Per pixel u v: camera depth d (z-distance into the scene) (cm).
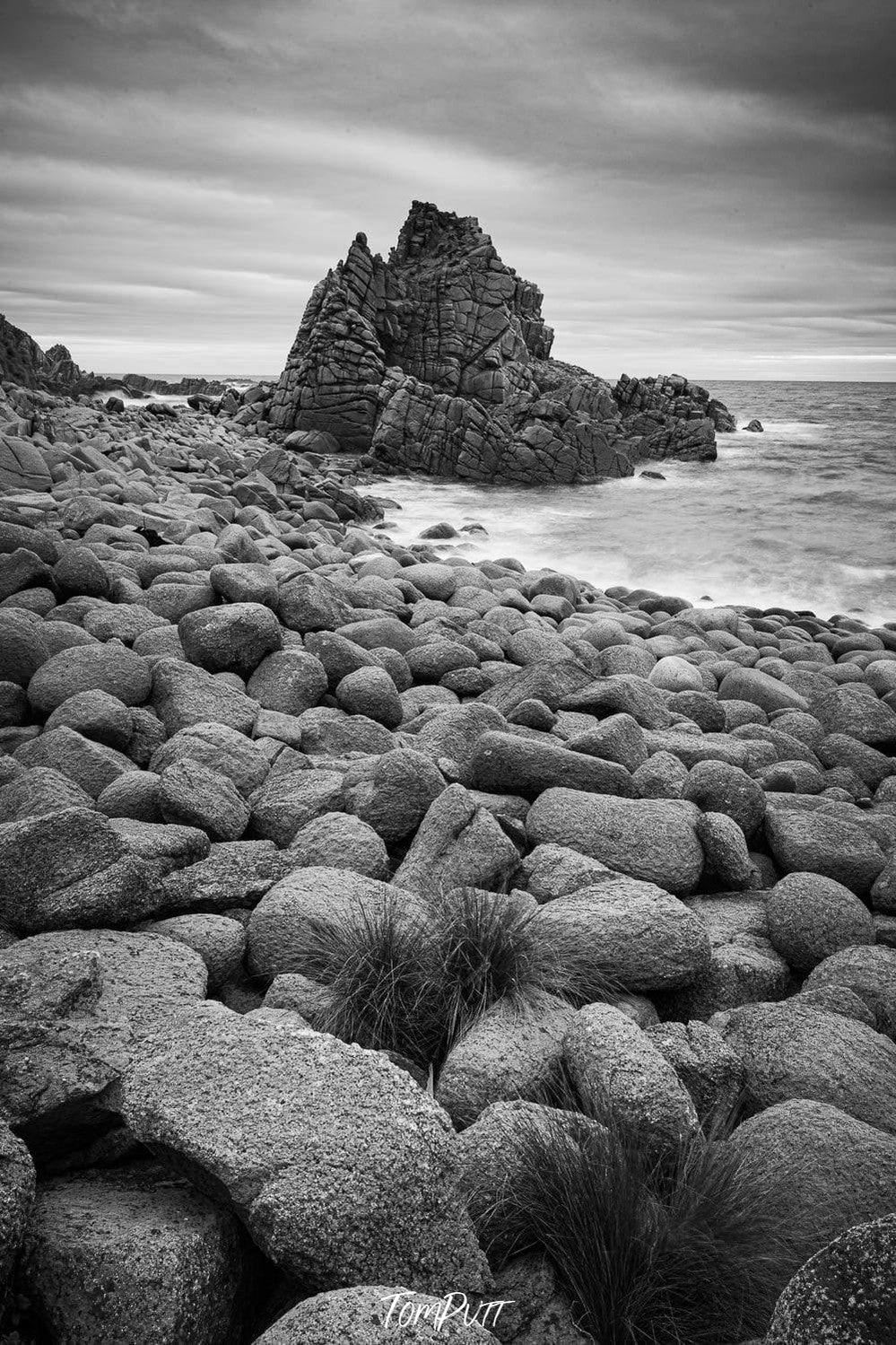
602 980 471
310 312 4981
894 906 613
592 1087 367
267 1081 304
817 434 6838
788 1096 404
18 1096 307
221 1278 272
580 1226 302
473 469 4203
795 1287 245
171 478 2416
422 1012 435
